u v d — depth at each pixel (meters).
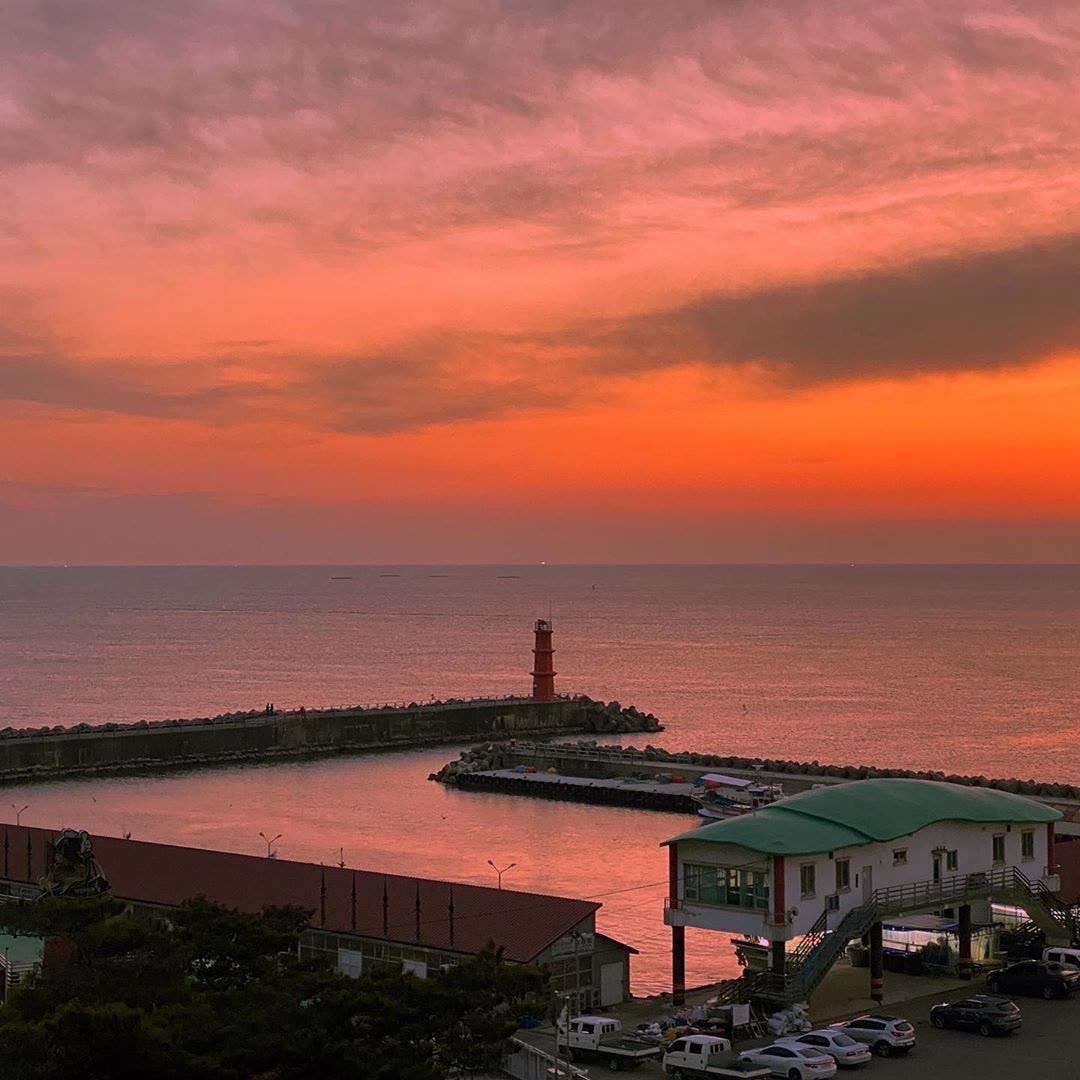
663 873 146.38
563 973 86.69
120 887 95.75
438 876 144.88
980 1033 80.94
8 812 186.88
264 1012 59.31
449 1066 61.12
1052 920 96.81
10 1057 53.09
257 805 193.88
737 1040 79.88
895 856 90.88
